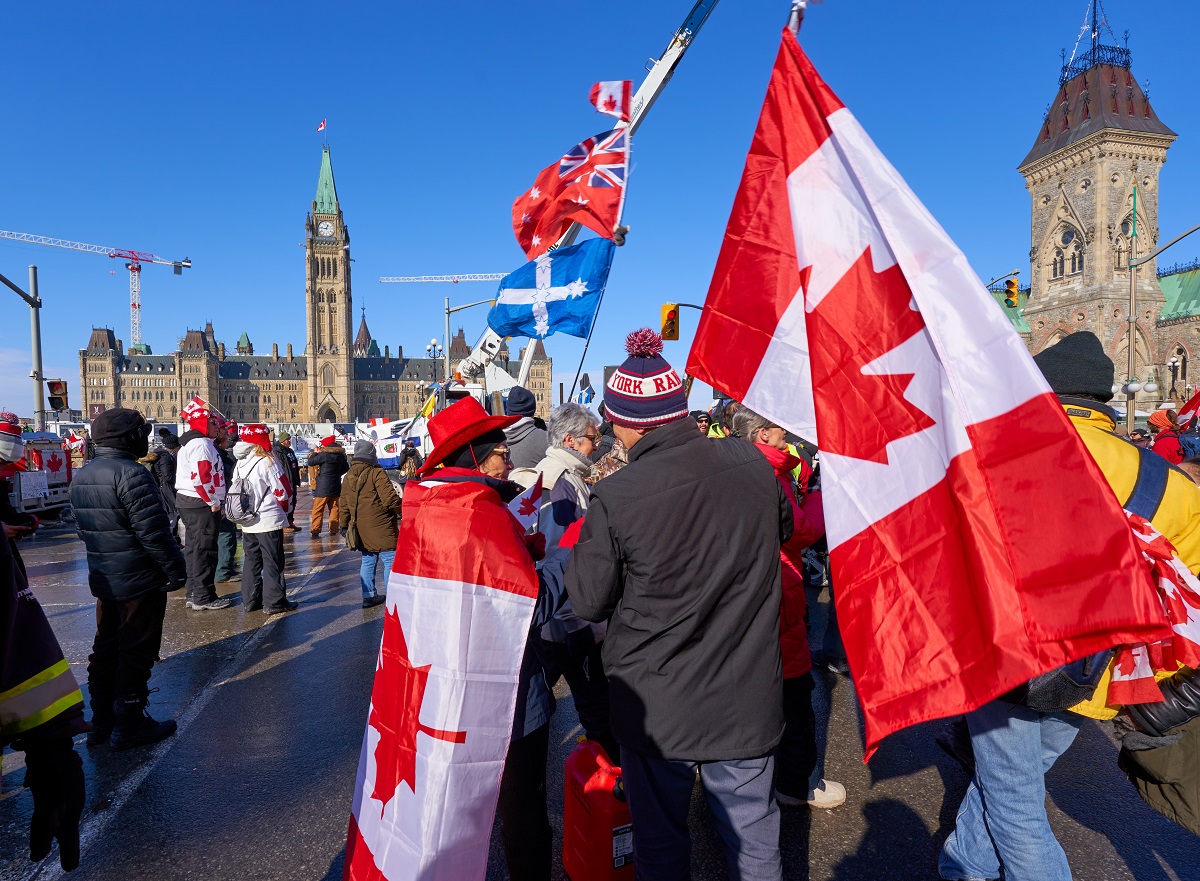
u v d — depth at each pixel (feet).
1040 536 5.46
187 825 10.92
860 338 6.24
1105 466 6.88
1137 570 5.09
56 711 7.17
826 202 6.43
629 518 6.46
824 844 10.01
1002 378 5.65
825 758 12.84
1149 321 161.17
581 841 8.50
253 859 10.02
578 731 14.53
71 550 39.83
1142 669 6.06
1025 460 5.53
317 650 20.10
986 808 7.19
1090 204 161.89
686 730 6.48
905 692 5.88
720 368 7.47
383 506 24.76
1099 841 9.88
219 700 16.25
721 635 6.54
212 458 24.97
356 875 7.39
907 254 5.97
